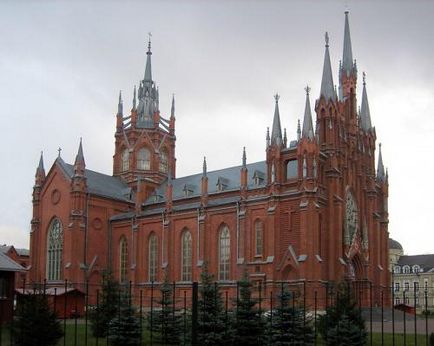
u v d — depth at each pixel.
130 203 112.75
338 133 88.88
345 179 90.00
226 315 34.44
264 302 79.50
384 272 98.06
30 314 32.56
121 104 125.25
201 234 93.69
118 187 116.88
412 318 77.19
